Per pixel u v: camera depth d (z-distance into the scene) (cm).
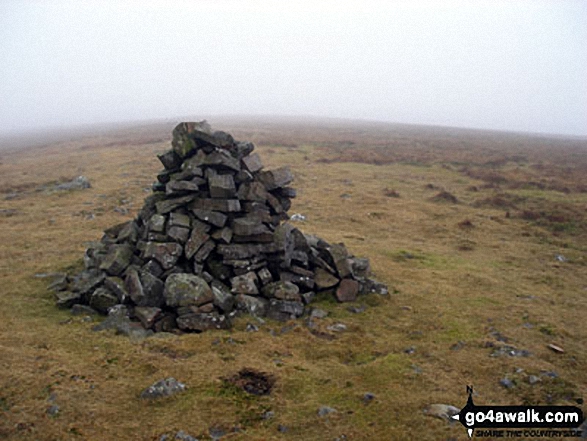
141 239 1509
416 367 1053
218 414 844
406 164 5525
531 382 973
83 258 1761
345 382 985
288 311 1338
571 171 5353
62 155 6262
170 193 1516
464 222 2778
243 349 1120
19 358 1002
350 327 1291
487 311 1440
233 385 948
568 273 1941
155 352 1076
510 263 2078
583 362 1091
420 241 2455
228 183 1515
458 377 1006
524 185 4131
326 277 1555
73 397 864
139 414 835
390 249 2209
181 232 1435
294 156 5622
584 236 2589
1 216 2644
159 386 908
